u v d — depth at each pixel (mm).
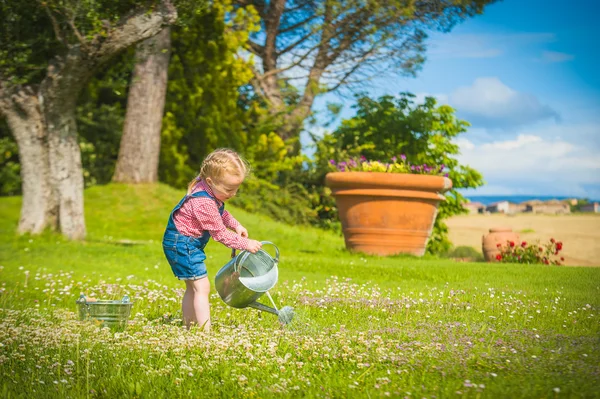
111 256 11398
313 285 7664
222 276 4691
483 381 2992
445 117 23141
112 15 12031
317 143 24078
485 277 8906
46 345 3688
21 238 12930
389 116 23438
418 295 6559
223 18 22469
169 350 3736
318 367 3361
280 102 25297
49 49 13984
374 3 20344
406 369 3227
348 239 13625
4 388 2887
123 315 4570
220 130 22484
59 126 13359
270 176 23844
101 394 2996
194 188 4754
